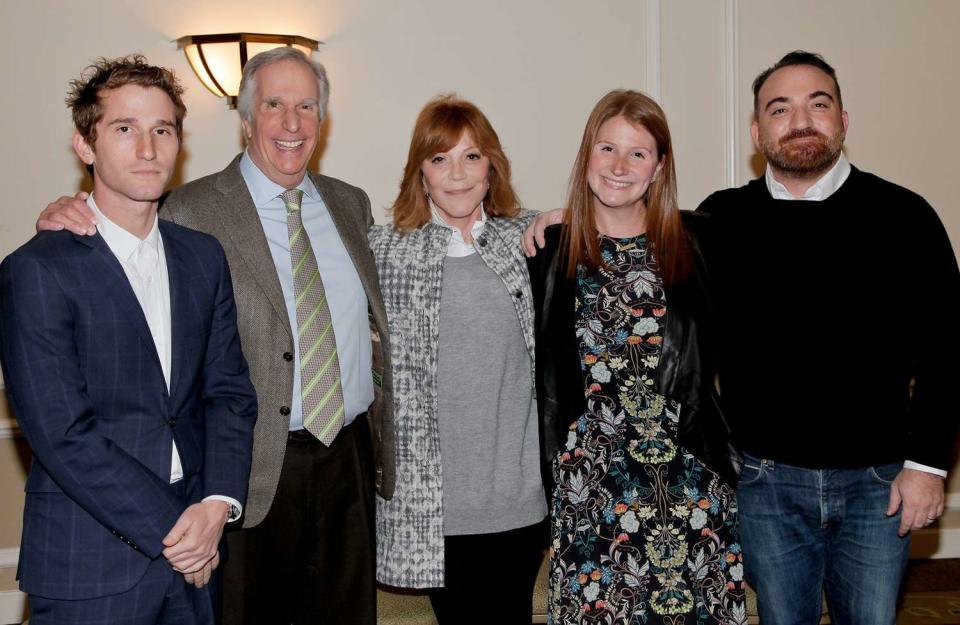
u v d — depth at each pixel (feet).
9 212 11.01
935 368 7.15
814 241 7.22
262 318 7.12
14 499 11.21
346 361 7.47
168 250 6.43
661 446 7.17
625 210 7.34
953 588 11.90
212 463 6.46
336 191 8.05
